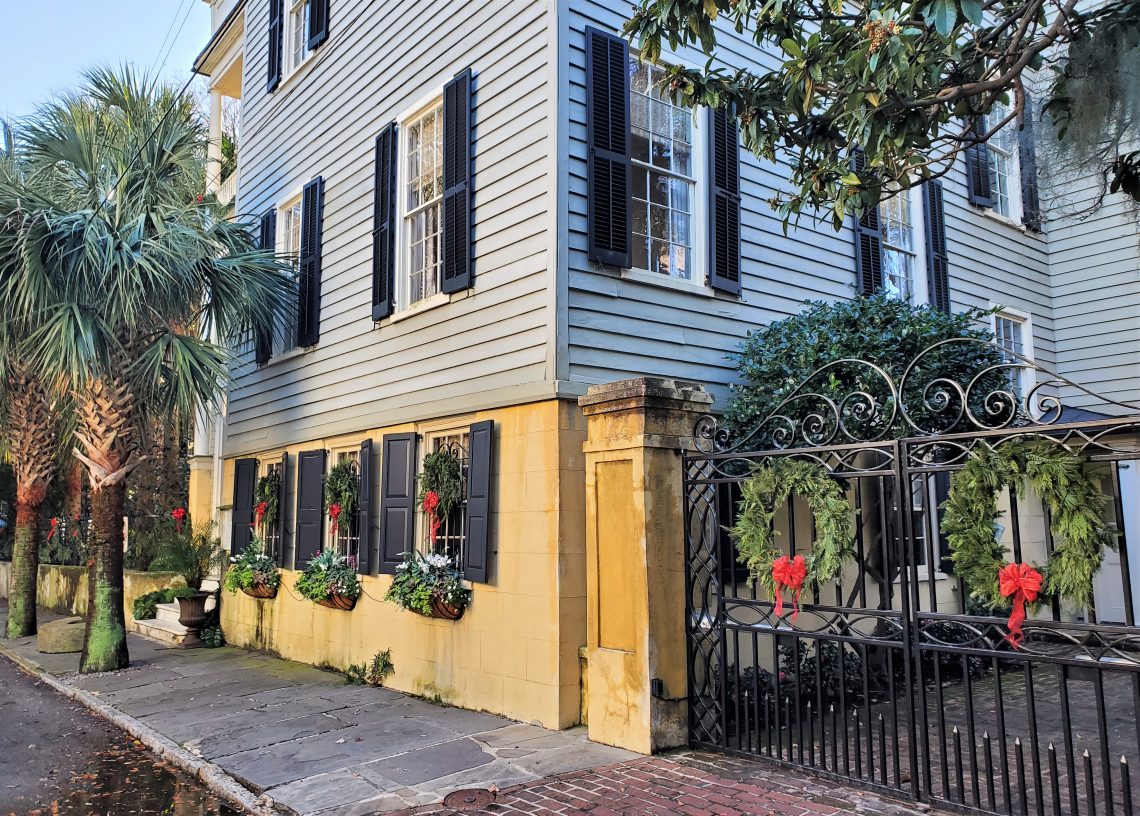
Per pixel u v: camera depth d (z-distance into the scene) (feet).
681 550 18.42
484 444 22.44
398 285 27.58
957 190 35.63
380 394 27.94
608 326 21.83
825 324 23.41
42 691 28.78
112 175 30.12
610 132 22.25
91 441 30.96
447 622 23.77
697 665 18.57
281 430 34.65
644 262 23.93
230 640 37.40
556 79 21.49
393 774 17.02
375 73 30.01
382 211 28.37
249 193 40.06
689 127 25.57
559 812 14.28
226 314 31.58
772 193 27.53
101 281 26.86
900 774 15.64
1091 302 38.99
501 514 22.03
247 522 35.96
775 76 20.35
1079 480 12.40
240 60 45.85
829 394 21.22
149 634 40.96
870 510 25.76
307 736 20.42
